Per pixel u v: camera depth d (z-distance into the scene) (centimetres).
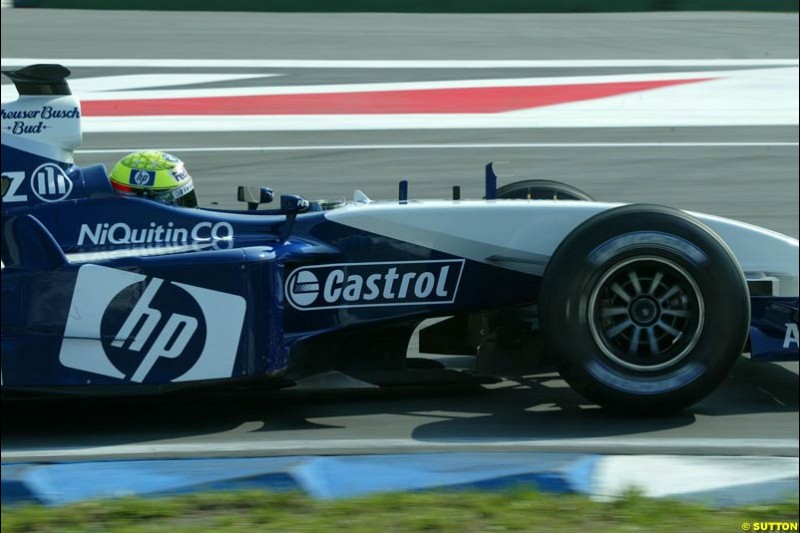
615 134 4075
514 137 4003
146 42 5925
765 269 1711
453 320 1830
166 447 1461
